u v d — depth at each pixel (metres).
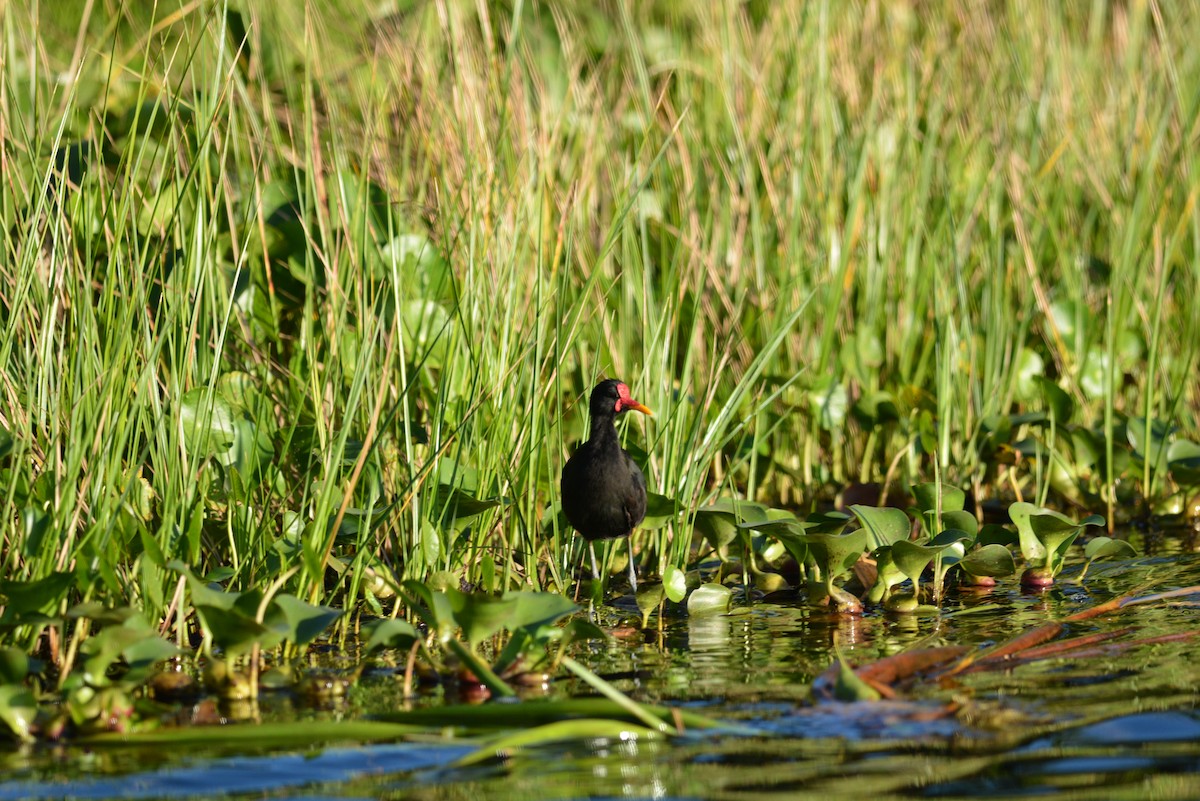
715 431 11.24
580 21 17.91
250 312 11.67
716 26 16.47
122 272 8.99
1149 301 15.02
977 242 15.38
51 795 6.41
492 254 11.27
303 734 7.07
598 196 14.15
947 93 16.27
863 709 7.43
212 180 11.46
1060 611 9.70
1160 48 16.64
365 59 14.13
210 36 12.53
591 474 10.28
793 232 13.95
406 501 9.71
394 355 10.93
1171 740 6.73
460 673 8.20
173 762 6.84
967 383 13.65
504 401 10.42
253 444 9.67
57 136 9.32
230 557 9.72
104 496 8.49
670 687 8.03
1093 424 13.94
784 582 10.74
